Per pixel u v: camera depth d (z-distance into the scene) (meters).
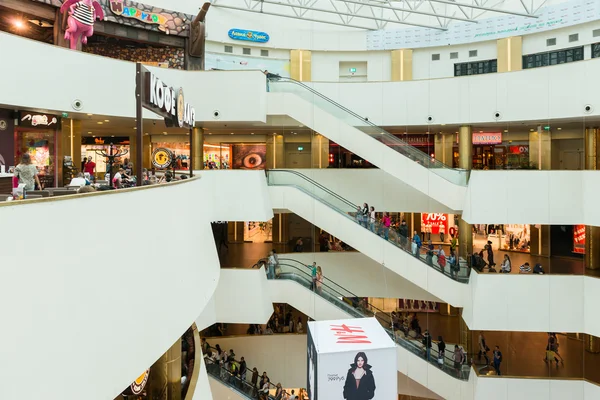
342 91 18.55
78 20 14.75
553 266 17.34
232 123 17.48
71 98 13.08
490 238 21.33
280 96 17.20
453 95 17.34
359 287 18.77
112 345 5.12
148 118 15.41
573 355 17.11
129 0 17.70
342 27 23.34
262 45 22.59
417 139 20.59
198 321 14.37
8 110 12.87
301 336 17.92
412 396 17.61
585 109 14.61
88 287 4.75
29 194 8.02
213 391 13.94
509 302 15.30
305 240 21.58
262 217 15.88
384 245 16.09
